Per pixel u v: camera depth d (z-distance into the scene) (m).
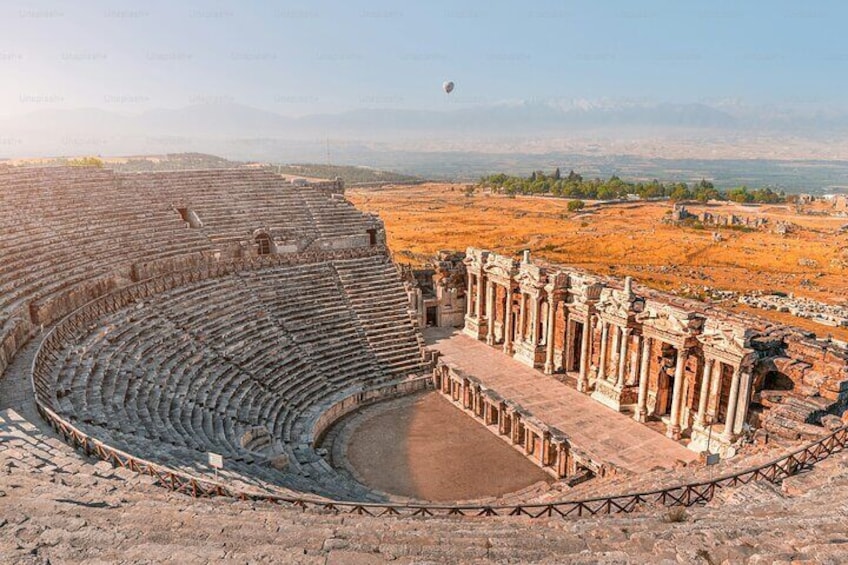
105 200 49.44
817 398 32.94
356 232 60.75
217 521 15.41
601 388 44.41
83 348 32.00
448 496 34.34
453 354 54.88
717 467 26.39
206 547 13.67
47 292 34.84
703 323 37.88
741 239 128.38
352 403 45.38
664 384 40.84
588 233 136.00
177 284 45.28
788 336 36.84
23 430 21.42
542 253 118.06
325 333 49.38
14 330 29.73
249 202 59.00
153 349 36.53
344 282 54.62
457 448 40.22
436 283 63.78
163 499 17.45
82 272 39.03
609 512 19.84
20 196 43.66
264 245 56.50
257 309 47.47
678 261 111.94
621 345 42.34
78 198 47.66
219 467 21.44
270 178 64.44
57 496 16.31
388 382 48.00
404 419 44.25
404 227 147.00
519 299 53.72
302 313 49.94
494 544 14.58
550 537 14.91
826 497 17.88
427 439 41.34
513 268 53.03
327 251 57.38
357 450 39.69
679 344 37.66
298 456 35.47
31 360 28.83
